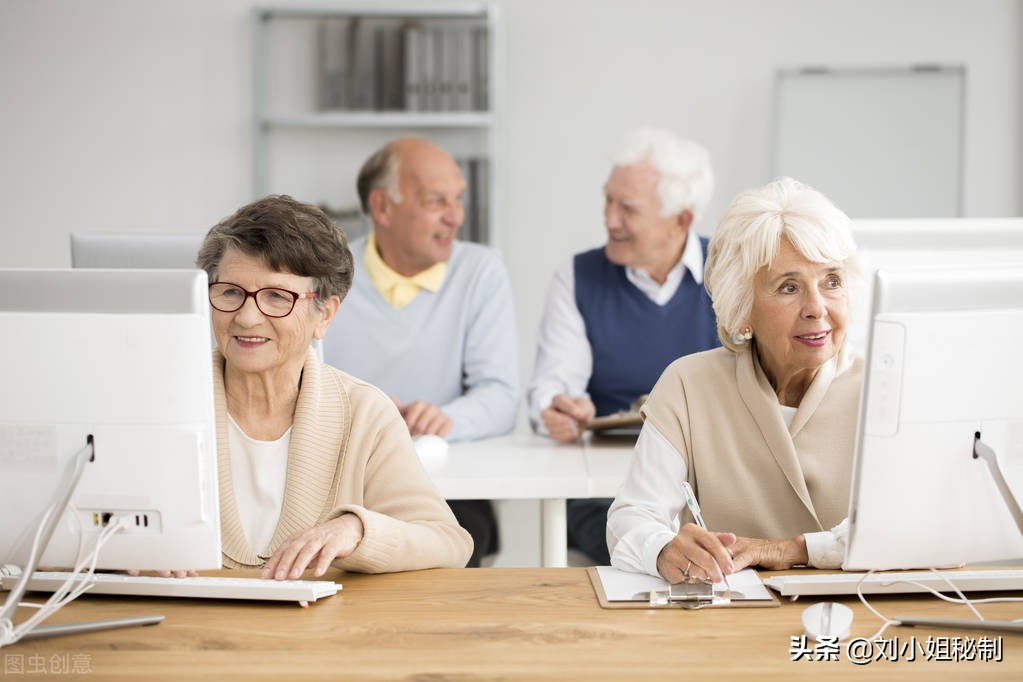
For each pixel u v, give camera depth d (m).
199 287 1.39
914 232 2.29
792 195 1.77
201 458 1.42
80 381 1.41
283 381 1.78
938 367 1.39
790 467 1.83
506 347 3.17
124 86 4.82
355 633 1.44
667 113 4.80
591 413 2.83
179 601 1.57
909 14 4.73
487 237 4.69
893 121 4.75
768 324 1.79
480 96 4.66
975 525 1.45
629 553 1.70
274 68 4.83
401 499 1.82
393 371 3.17
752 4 4.75
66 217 4.87
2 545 1.45
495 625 1.47
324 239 1.69
